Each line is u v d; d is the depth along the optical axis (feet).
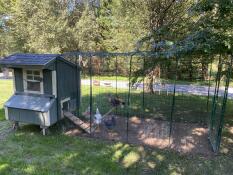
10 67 24.71
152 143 22.66
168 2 39.58
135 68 44.29
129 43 50.47
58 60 24.59
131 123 28.55
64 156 19.71
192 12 19.75
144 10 41.65
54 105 24.44
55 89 24.48
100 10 76.18
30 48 63.93
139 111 33.50
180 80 51.90
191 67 45.37
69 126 27.02
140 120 29.76
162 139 23.67
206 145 22.38
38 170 17.46
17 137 23.76
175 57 22.16
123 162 18.90
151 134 25.03
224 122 28.55
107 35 71.46
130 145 22.13
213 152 20.84
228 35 17.08
